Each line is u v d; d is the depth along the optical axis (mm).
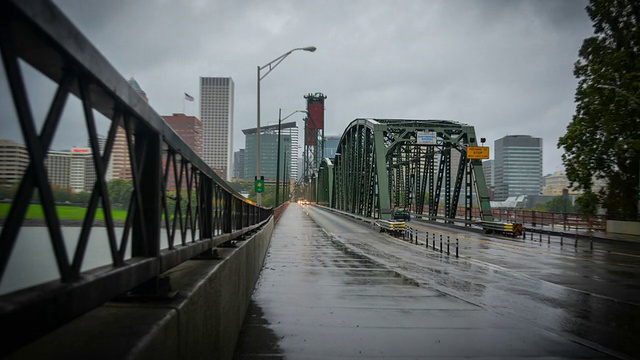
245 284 7715
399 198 81625
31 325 1424
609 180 37531
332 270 15164
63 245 1669
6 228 1325
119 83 2039
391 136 47156
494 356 6027
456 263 18609
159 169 2789
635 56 33000
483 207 41844
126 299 2576
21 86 1355
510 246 27016
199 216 4621
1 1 1164
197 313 2977
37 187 1484
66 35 1499
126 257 2826
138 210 2516
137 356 1717
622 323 8477
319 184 124750
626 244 29562
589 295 11594
